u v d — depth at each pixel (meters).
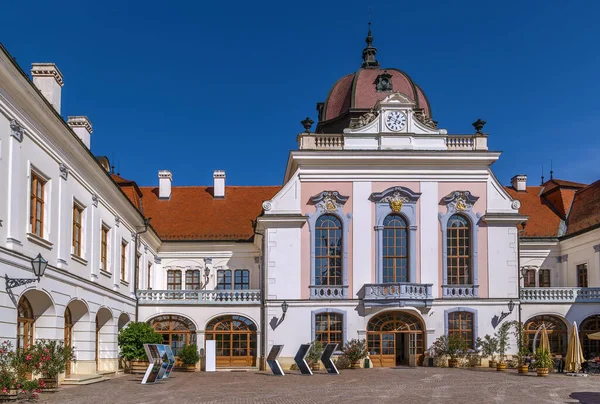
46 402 19.50
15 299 19.69
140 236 39.41
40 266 20.47
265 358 36.50
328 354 32.16
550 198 48.34
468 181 38.19
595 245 40.22
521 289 38.09
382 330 37.00
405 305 36.25
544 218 46.28
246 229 46.12
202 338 37.91
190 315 38.03
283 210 37.66
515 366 36.00
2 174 19.09
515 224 37.97
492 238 37.84
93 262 28.33
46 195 22.88
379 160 37.84
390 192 37.75
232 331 38.12
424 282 37.28
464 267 37.75
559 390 24.02
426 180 38.09
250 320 38.09
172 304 38.09
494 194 38.16
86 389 23.66
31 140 21.19
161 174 49.31
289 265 37.19
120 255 33.94
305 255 37.31
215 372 34.81
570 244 43.50
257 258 45.25
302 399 21.17
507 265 37.62
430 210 37.84
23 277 20.33
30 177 21.05
